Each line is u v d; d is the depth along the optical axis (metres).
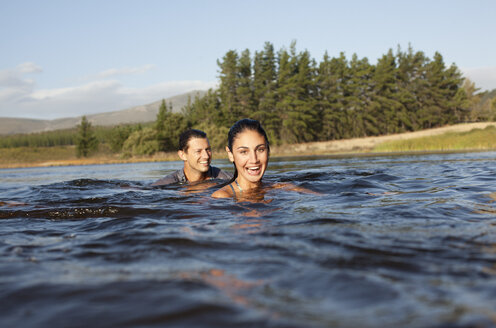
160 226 1.88
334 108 56.69
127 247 1.47
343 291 0.89
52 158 64.56
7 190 5.36
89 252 1.43
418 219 1.87
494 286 0.91
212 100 55.69
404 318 0.73
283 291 0.91
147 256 1.32
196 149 4.75
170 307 0.83
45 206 2.84
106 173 11.16
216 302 0.85
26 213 2.53
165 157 37.94
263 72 55.09
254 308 0.81
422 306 0.79
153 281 1.02
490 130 33.12
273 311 0.79
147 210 2.45
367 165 8.42
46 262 1.31
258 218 2.03
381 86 57.09
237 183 3.26
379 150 31.09
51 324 0.78
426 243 1.35
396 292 0.88
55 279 1.09
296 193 3.07
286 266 1.11
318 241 1.41
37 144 122.44
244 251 1.32
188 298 0.88
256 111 54.72
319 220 1.88
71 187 4.77
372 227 1.67
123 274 1.12
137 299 0.89
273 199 2.79
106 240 1.62
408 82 60.25
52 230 2.02
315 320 0.73
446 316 0.73
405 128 60.31
